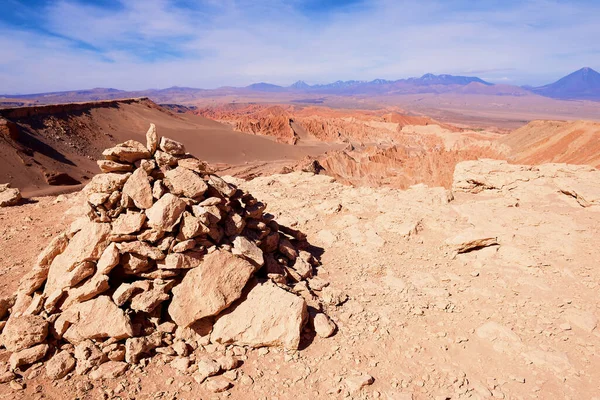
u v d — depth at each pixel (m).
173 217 8.18
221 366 7.44
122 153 8.77
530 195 18.28
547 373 8.09
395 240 14.34
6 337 7.09
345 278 11.46
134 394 6.72
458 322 9.64
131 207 8.45
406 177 75.88
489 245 13.26
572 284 11.24
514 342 8.87
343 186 22.19
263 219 11.22
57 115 89.31
